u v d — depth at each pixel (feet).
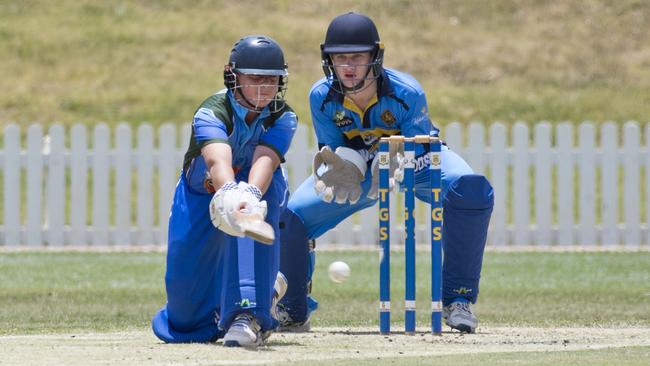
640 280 136.15
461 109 232.53
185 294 68.39
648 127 177.27
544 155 175.83
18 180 175.32
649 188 177.27
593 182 176.86
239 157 67.82
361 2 284.41
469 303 81.30
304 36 262.88
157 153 175.01
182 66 249.34
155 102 231.50
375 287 129.80
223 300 66.18
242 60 65.00
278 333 81.30
